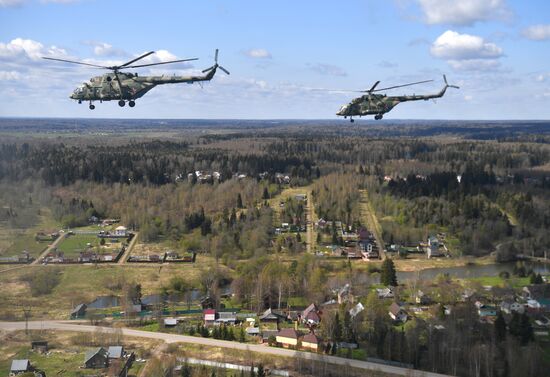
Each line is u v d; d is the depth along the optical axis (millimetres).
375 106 138625
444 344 114812
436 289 157000
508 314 138750
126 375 109000
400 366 113375
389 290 157750
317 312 137125
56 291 161500
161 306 149250
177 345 122375
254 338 127188
